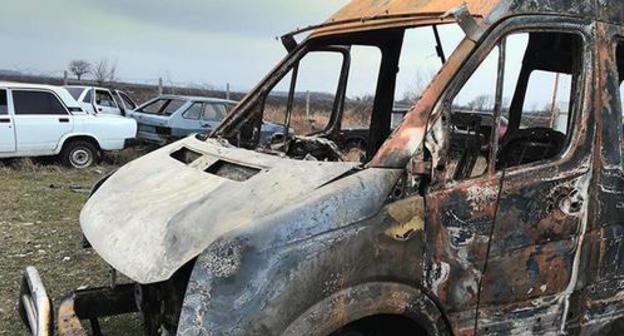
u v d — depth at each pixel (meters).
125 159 14.34
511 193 2.94
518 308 3.06
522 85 4.20
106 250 2.92
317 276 2.46
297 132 4.64
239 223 2.54
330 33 3.86
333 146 3.72
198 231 2.60
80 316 3.72
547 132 3.96
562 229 3.11
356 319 2.58
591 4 3.24
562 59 3.91
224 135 4.00
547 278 3.11
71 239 7.12
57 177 11.91
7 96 12.45
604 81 3.23
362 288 2.58
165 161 3.59
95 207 3.43
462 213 2.82
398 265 2.66
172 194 3.07
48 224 7.85
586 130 3.16
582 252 3.20
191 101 14.70
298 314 2.43
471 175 3.11
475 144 3.80
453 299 2.85
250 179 2.85
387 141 2.78
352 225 2.55
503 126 4.06
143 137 14.73
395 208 2.66
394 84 4.44
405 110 3.58
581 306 3.27
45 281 5.58
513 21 2.97
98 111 17.02
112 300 3.82
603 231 3.26
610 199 3.25
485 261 2.91
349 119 4.62
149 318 3.38
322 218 2.51
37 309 2.99
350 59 4.48
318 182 2.66
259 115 4.12
